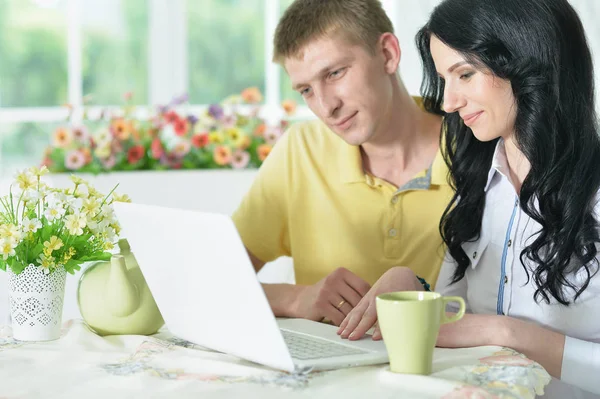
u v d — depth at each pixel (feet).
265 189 6.17
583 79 4.56
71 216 4.25
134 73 14.71
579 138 4.53
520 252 4.85
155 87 14.76
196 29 14.82
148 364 3.77
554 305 4.70
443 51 4.49
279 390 3.32
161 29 14.66
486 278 5.07
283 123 12.54
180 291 3.99
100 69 14.57
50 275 4.33
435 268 5.80
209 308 3.80
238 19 14.90
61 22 14.51
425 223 5.76
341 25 5.23
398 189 5.75
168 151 11.96
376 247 5.85
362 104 5.36
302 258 6.08
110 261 4.53
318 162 6.01
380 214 5.80
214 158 11.94
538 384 3.50
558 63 4.42
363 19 5.31
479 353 3.91
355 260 5.88
